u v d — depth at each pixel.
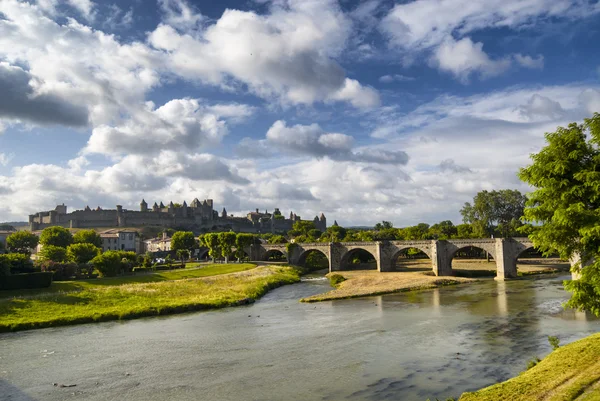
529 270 131.50
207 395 33.69
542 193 28.00
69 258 129.25
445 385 33.56
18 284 81.62
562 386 24.23
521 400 23.33
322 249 168.62
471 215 194.75
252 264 163.38
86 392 35.19
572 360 28.88
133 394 34.50
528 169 29.47
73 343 51.88
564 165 26.73
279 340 50.94
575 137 27.28
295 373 38.16
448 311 67.50
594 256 27.17
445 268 132.12
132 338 54.09
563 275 121.88
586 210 25.36
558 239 28.06
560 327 52.41
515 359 39.75
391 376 36.28
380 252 149.25
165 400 33.00
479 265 154.25
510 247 120.81
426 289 98.94
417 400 30.77
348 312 69.81
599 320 55.59
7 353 47.47
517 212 193.88
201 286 96.38
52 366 42.34
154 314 71.56
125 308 72.12
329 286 116.06
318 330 55.91
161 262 161.75
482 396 24.91
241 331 56.81
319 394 32.88
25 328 60.97
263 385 35.38
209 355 45.16
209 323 63.12
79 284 90.94
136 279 102.06
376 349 45.25
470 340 47.78
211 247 177.50
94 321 66.38
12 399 34.00
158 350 47.75
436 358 41.12
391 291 95.12
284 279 125.00
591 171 25.80
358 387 34.00
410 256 199.75
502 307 69.38
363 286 105.56
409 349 44.84
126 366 41.94
